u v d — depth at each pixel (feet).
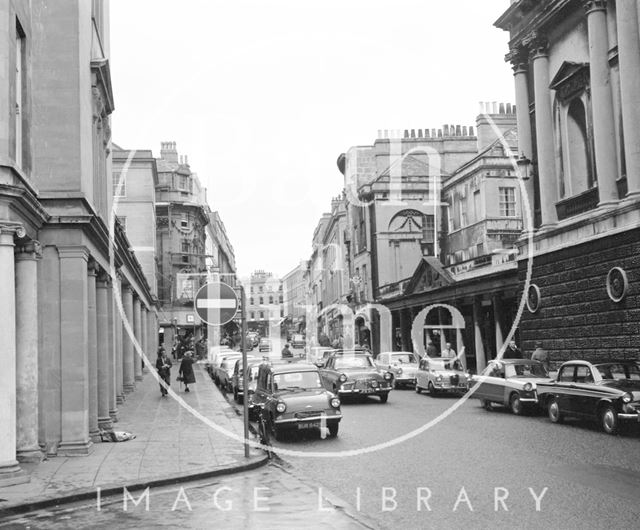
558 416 56.03
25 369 41.78
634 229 64.08
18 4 42.24
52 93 46.75
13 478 34.71
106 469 38.45
